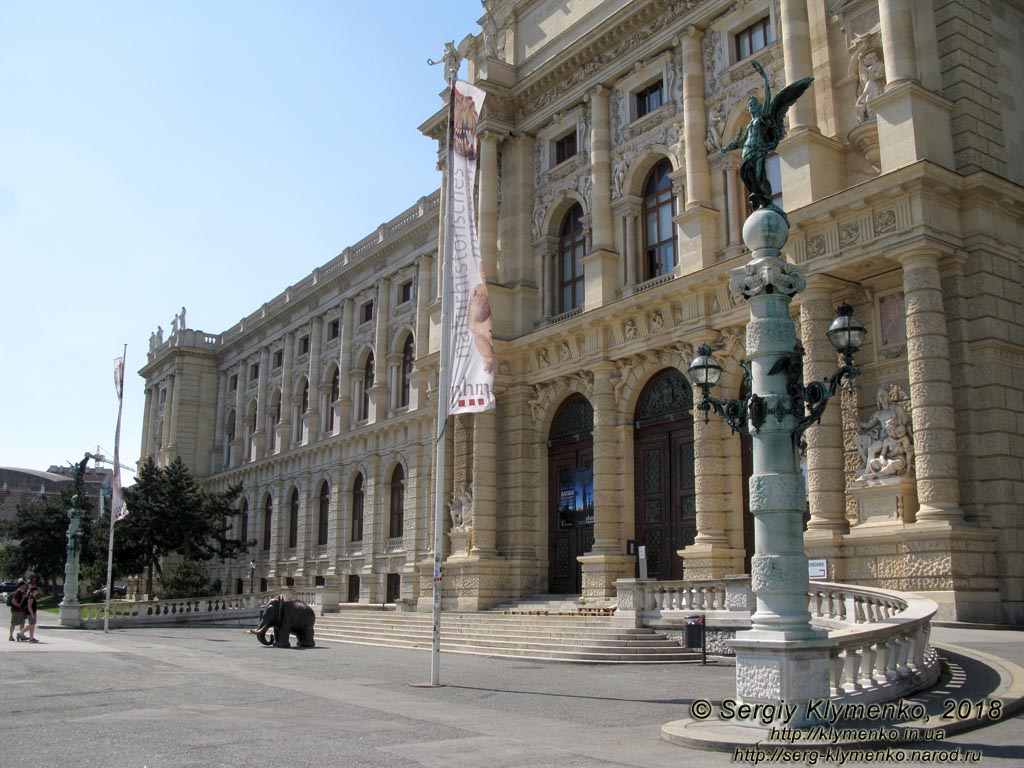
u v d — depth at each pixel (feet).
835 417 85.76
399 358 186.29
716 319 101.50
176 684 62.23
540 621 98.68
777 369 42.80
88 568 202.49
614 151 121.60
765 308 43.91
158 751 36.70
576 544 121.60
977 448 78.38
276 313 235.20
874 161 87.61
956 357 80.18
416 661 82.58
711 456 99.76
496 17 145.07
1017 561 76.54
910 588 75.82
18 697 54.85
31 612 108.78
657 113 115.34
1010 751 35.47
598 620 91.81
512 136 136.46
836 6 92.53
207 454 270.87
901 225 80.69
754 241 45.24
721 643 78.64
